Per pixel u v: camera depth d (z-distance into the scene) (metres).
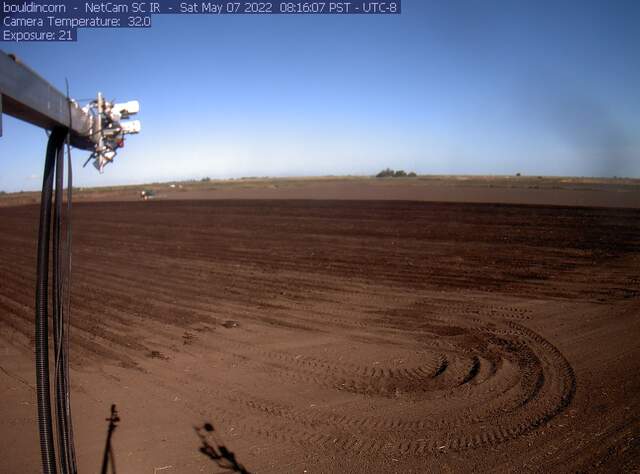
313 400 6.99
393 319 10.88
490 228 24.23
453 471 5.10
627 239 19.53
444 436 5.84
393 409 6.63
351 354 8.83
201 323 11.12
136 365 8.61
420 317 10.95
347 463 5.34
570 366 7.75
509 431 5.87
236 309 12.22
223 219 35.62
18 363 8.93
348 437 5.91
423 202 39.50
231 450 5.68
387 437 5.88
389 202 41.41
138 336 10.32
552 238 20.55
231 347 9.41
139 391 7.46
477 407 6.59
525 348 8.70
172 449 5.71
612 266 15.09
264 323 10.95
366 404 6.82
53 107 2.23
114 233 30.52
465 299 12.22
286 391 7.34
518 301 11.77
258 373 8.06
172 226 33.12
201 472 5.23
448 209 33.47
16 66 1.87
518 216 28.16
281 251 21.11
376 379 7.70
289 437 5.96
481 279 14.23
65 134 2.54
